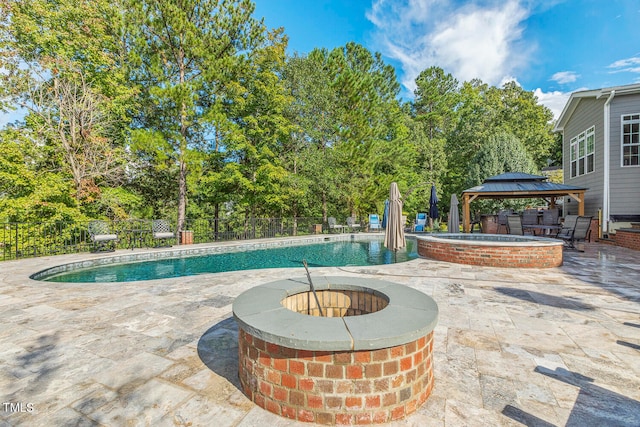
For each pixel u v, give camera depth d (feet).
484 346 9.73
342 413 6.17
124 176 48.44
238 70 44.32
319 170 54.54
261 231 51.88
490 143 68.64
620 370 8.25
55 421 6.31
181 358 9.04
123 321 12.05
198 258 32.35
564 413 6.49
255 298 8.42
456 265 23.81
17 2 38.88
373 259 31.83
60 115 40.40
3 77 38.22
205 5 40.86
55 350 9.55
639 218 38.37
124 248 35.32
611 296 15.15
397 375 6.29
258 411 6.66
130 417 6.44
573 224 32.55
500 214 47.11
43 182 39.24
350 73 53.62
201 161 43.52
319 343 5.86
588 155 44.45
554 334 10.62
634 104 38.65
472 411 6.58
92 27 42.45
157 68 38.73
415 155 74.08
